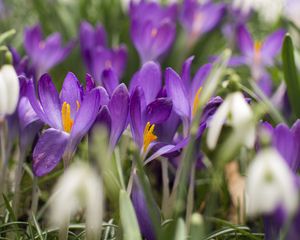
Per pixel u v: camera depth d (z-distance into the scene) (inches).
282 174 23.7
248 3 57.7
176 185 31.7
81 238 32.9
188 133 31.3
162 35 42.5
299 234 27.4
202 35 57.6
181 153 32.3
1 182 33.5
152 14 49.1
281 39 45.4
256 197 23.7
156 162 38.3
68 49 44.5
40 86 29.7
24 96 32.4
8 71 29.4
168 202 31.8
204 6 52.9
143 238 30.9
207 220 29.6
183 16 52.7
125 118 29.4
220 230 32.4
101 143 25.2
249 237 32.7
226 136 40.1
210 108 31.2
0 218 33.3
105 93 30.3
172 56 56.3
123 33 55.8
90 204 23.6
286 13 59.3
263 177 23.7
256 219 35.8
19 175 32.6
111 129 29.3
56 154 29.0
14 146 40.8
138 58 54.9
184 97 31.0
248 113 26.2
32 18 67.0
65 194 23.5
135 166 29.7
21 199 38.0
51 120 29.9
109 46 59.7
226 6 54.4
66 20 60.8
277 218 27.4
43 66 44.2
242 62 46.3
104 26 60.5
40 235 31.3
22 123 32.3
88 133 29.0
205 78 32.4
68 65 56.2
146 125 30.2
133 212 27.2
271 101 38.9
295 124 28.9
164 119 30.2
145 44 42.7
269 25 67.2
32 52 44.0
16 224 32.3
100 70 42.1
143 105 30.1
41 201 38.2
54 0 62.1
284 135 28.5
